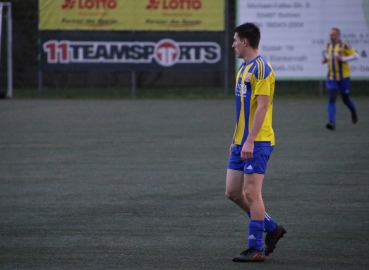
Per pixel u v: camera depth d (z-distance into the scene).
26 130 52.03
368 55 78.38
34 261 19.69
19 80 86.50
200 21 78.88
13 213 25.98
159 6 78.75
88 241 21.97
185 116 62.09
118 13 78.94
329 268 19.03
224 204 27.55
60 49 79.56
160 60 79.69
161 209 26.66
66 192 29.98
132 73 82.25
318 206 27.14
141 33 79.31
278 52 79.31
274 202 27.89
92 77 87.06
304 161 38.00
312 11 78.50
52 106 71.69
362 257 20.12
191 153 41.06
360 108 68.94
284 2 78.62
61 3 78.75
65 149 42.78
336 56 50.59
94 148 43.16
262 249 19.80
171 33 79.25
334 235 22.75
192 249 21.03
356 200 28.22
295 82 86.94
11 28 82.31
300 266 19.20
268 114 19.45
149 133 50.44
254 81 19.11
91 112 65.62
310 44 79.00
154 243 21.73
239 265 19.30
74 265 19.27
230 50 85.19
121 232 23.12
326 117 60.97
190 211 26.33
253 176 19.34
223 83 86.38
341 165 36.66
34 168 36.12
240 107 19.64
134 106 72.00
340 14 78.31
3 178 33.34
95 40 79.38
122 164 37.31
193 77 86.62
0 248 21.12
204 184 31.72
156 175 34.03
